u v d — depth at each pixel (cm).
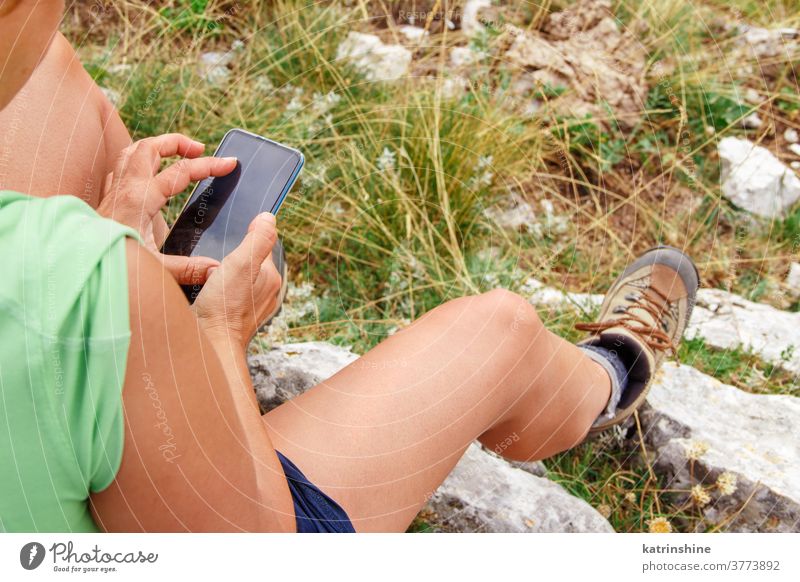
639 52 231
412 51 223
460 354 106
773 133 225
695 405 167
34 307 57
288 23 213
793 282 201
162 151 111
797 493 143
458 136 198
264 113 201
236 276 90
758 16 244
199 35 217
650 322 164
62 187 118
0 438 60
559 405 126
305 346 169
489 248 198
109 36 216
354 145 198
